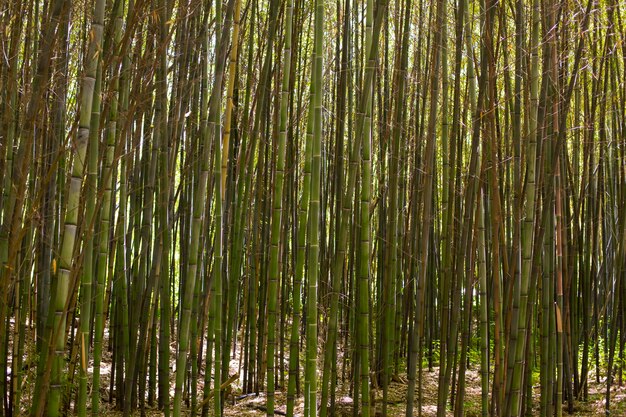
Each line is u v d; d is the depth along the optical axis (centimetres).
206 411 384
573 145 541
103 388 466
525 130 381
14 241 275
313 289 316
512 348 358
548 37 379
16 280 333
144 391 421
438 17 382
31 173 343
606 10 479
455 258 496
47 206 351
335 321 343
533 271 384
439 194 667
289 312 622
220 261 345
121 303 425
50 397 242
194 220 326
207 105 409
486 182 438
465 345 385
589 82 553
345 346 532
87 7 331
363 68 554
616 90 530
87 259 269
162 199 377
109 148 305
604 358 609
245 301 527
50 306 277
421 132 500
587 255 541
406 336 632
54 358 241
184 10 342
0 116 332
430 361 607
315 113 309
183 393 470
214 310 354
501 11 368
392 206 413
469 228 388
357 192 478
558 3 379
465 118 461
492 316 588
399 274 532
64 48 329
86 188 304
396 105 436
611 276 626
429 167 368
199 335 504
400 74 426
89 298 271
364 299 342
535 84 350
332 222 556
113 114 304
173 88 436
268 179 532
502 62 456
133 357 382
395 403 504
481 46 390
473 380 573
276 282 339
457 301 378
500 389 366
